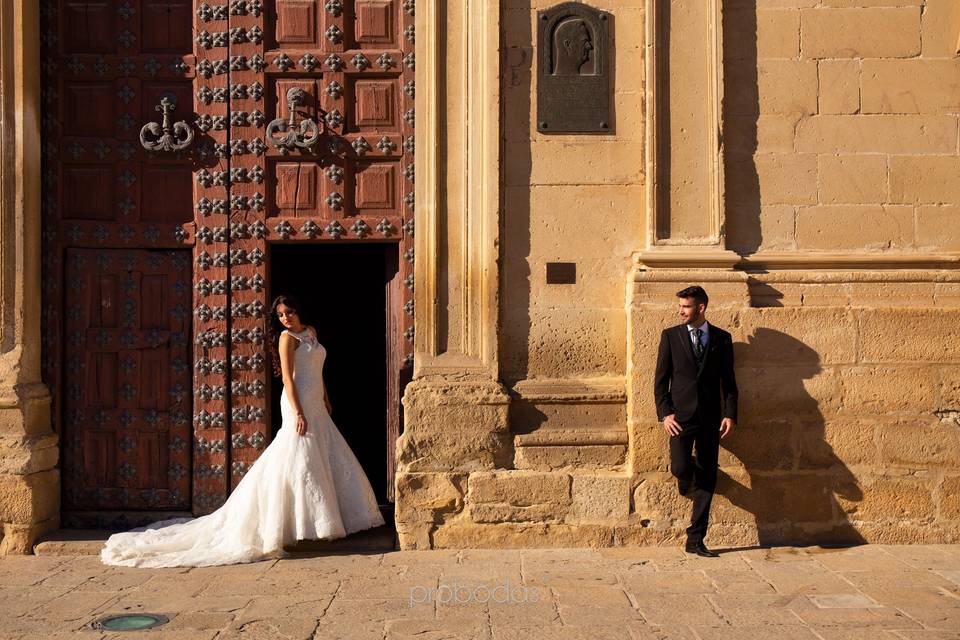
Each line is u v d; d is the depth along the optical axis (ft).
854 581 17.07
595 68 20.75
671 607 15.66
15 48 20.74
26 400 20.27
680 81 20.43
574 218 20.74
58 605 16.10
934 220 20.52
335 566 18.57
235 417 21.40
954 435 19.88
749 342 19.95
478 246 20.57
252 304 21.39
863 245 20.53
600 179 20.74
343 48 21.45
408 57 21.40
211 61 21.50
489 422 20.18
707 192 20.38
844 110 20.57
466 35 20.75
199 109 21.52
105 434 21.50
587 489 19.92
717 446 19.12
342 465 20.27
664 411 19.12
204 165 21.49
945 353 19.94
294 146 21.25
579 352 20.70
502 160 20.72
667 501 19.85
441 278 20.70
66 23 21.53
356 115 21.52
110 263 21.53
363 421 31.24
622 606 15.74
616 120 20.77
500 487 19.94
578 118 20.72
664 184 20.42
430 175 20.67
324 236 21.39
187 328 21.53
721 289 20.06
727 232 20.57
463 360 20.54
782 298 20.33
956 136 20.54
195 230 21.45
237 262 21.42
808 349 19.97
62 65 21.43
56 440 21.12
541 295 20.74
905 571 17.71
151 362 21.54
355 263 32.12
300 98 21.29
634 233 20.72
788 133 20.61
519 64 20.77
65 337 21.48
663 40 20.48
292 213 21.47
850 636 14.21
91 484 21.47
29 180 20.84
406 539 19.94
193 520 20.85
